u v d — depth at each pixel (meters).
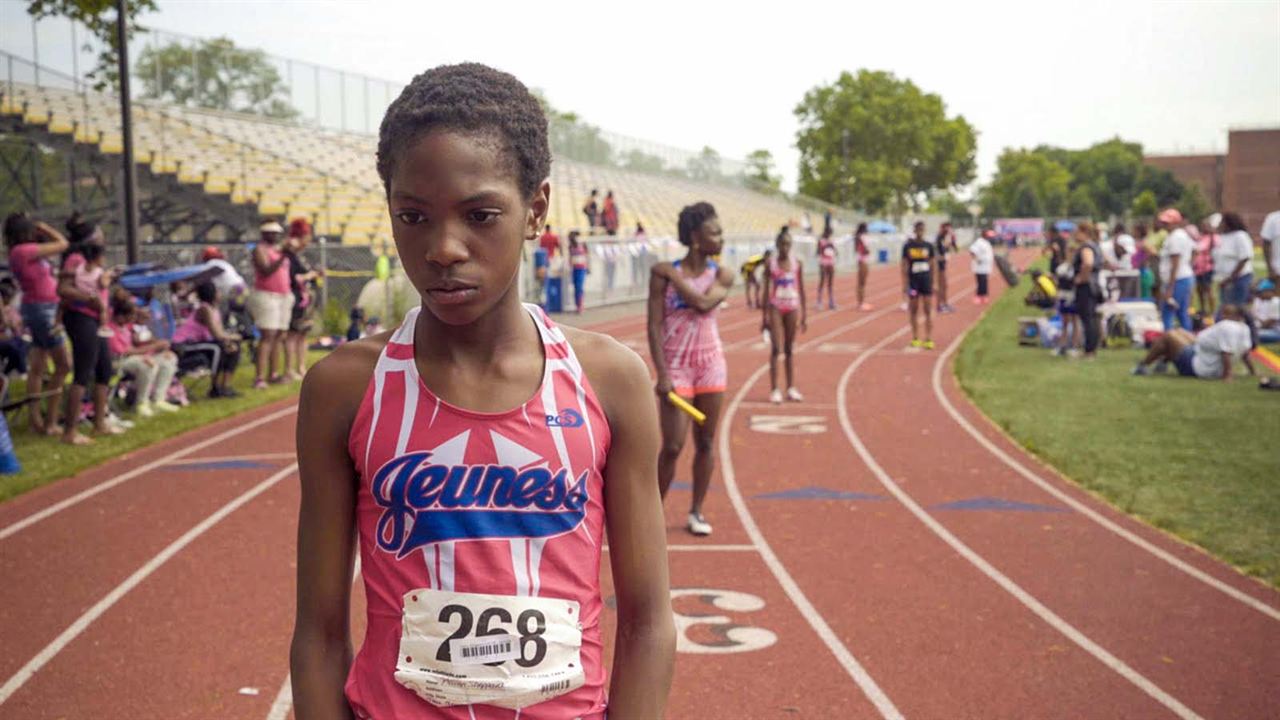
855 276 43.00
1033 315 22.73
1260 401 11.12
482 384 1.39
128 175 12.39
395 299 17.50
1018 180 124.38
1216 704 4.14
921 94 91.00
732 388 12.87
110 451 8.72
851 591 5.48
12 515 6.90
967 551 6.18
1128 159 121.75
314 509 1.43
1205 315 16.17
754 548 6.25
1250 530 6.53
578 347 1.47
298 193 21.31
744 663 4.54
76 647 4.67
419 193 1.30
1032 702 4.15
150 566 5.84
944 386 12.92
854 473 8.25
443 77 1.35
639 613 1.48
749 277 11.95
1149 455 8.69
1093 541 6.38
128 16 12.99
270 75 24.48
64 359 9.32
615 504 1.46
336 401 1.41
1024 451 9.05
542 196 1.42
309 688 1.42
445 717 1.34
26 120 18.97
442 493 1.35
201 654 4.59
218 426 10.16
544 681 1.34
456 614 1.33
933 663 4.54
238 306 13.61
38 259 9.05
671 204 40.50
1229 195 77.56
